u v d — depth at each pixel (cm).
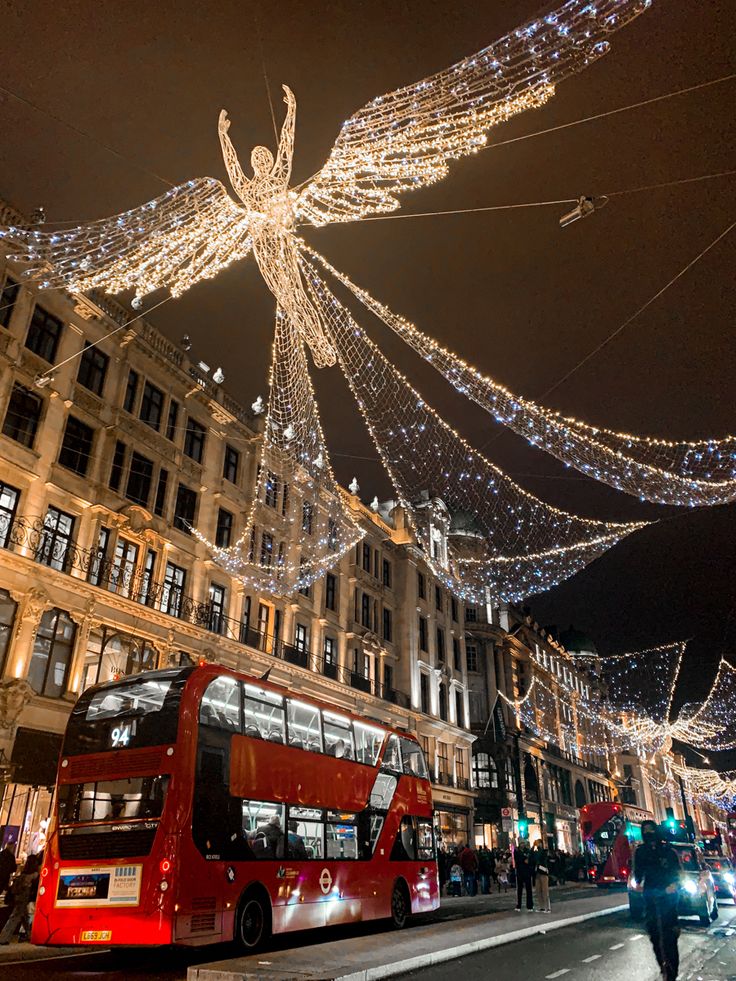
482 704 5069
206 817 993
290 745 1231
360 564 3738
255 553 2838
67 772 1041
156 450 2423
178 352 2623
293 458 3172
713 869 2269
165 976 913
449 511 5472
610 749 7944
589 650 8200
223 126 817
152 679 1080
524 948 1121
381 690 3584
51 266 1281
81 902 943
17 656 1800
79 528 2089
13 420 1956
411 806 1593
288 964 816
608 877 2809
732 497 1281
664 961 789
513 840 4303
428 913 1773
